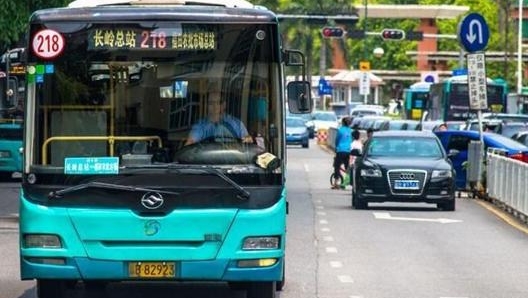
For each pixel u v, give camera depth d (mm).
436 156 49906
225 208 22078
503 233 40500
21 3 53094
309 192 60562
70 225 22062
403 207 51000
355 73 176500
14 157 63031
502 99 112688
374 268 31031
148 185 22016
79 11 22688
